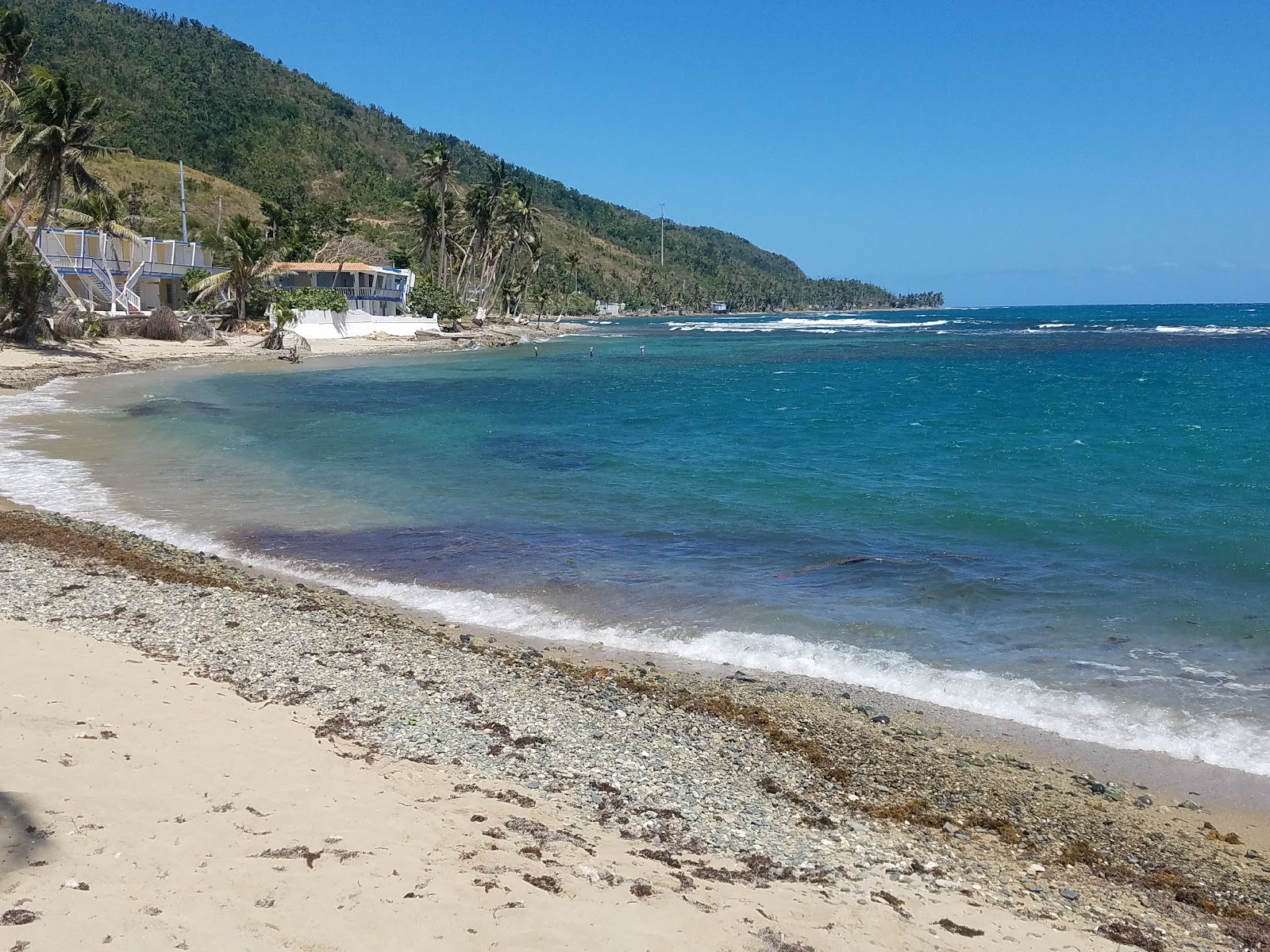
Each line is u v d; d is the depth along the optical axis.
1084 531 16.44
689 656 10.88
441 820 6.12
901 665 10.56
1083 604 12.55
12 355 42.03
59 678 7.92
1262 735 8.88
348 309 74.00
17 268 43.06
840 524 17.14
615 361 66.94
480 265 106.75
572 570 14.17
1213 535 15.98
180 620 10.72
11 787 5.59
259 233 67.06
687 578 13.80
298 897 4.75
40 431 25.73
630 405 38.03
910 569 14.18
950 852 6.86
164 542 15.13
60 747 6.35
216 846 5.25
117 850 5.04
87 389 36.50
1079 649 10.98
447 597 12.82
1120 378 51.44
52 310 47.97
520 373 54.75
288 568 14.05
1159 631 11.54
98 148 42.91
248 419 30.56
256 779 6.35
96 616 10.63
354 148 189.62
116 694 7.74
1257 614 12.08
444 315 87.38
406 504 18.55
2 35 46.31
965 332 118.00
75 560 13.05
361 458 23.80
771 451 26.09
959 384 49.00
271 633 10.52
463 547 15.41
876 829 7.14
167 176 127.81
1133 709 9.44
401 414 33.50
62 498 17.91
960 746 8.71
